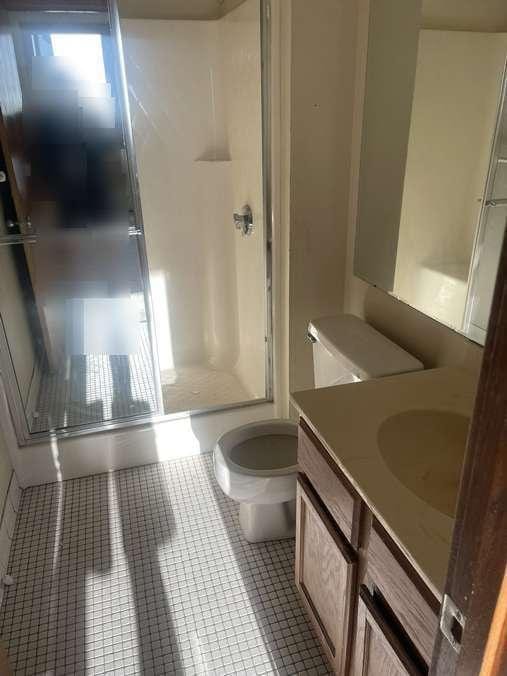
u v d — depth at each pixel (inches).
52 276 90.4
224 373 117.6
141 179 108.1
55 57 79.7
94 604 67.4
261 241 91.2
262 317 95.5
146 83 101.7
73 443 88.5
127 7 95.0
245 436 76.9
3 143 81.7
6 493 80.0
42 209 86.4
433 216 59.1
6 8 76.5
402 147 63.2
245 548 75.7
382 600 41.8
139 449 92.9
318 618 57.8
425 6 55.8
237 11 88.0
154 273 115.3
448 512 41.2
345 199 78.9
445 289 58.7
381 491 39.9
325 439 46.3
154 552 75.2
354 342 67.6
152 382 96.3
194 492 87.1
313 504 53.1
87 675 59.0
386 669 40.9
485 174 50.5
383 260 71.4
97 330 94.2
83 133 84.0
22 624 65.0
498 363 16.9
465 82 51.5
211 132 107.9
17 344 88.0
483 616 19.4
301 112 72.1
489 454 17.9
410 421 50.2
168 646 62.0
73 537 78.2
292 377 90.0
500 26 46.7
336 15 68.0
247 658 60.6
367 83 69.2
